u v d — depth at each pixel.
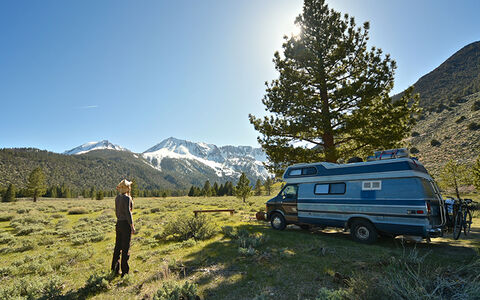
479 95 111.38
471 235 8.19
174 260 5.77
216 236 9.25
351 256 5.78
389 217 6.96
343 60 13.79
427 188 6.89
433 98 159.12
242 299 3.88
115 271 5.26
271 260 5.75
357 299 3.22
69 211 22.39
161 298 3.71
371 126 12.58
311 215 8.96
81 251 7.48
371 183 7.53
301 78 13.96
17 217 17.89
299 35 14.62
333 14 13.79
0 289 4.59
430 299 3.00
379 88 12.29
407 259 4.78
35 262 6.36
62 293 4.53
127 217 5.30
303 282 4.40
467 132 71.44
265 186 88.25
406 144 12.72
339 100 12.88
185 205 29.94
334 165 8.69
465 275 4.09
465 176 26.09
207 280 4.78
